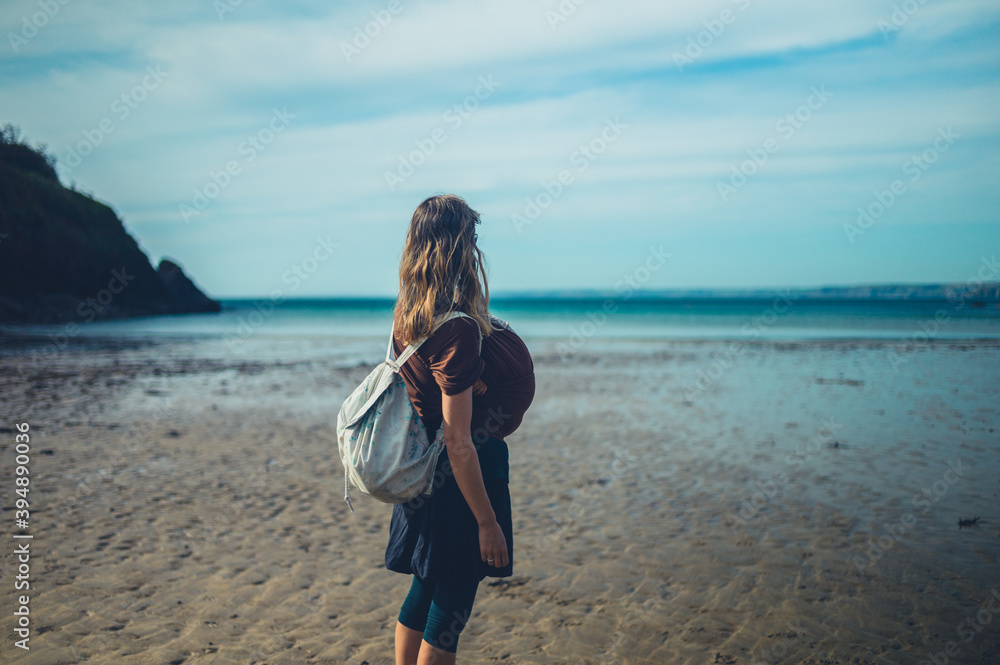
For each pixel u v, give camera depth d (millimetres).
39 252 42156
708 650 2932
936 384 12633
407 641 1854
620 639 3043
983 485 5656
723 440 7820
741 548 4246
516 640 3041
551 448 7477
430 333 1597
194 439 7785
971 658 2836
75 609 3277
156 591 3541
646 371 15625
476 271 1707
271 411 9906
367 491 1656
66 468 6293
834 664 2797
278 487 5766
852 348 22359
